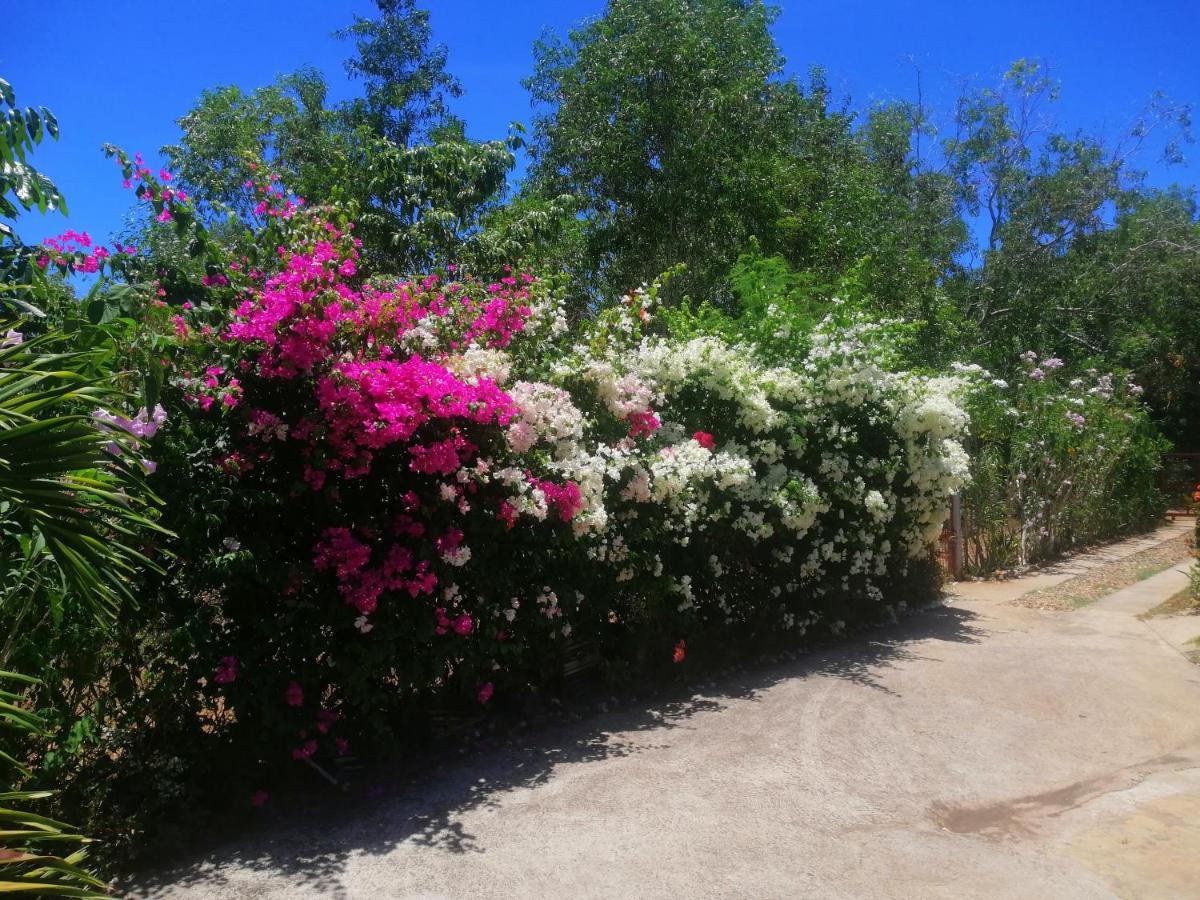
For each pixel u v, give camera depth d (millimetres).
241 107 14562
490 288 6324
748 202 13445
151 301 4398
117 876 3779
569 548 5629
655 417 6312
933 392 8570
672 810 4492
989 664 7316
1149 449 16125
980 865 4035
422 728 5211
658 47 13805
